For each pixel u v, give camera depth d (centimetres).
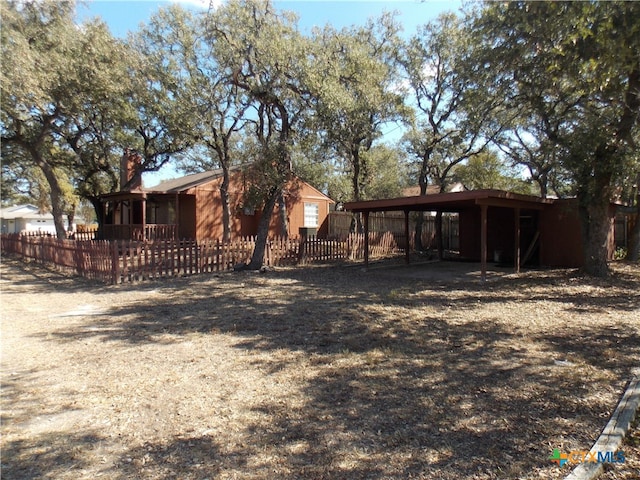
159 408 365
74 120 1977
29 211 4844
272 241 1527
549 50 711
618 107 962
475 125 1427
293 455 290
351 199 2919
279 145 1374
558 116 1144
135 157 2220
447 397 383
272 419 344
